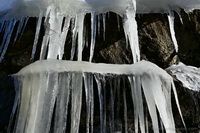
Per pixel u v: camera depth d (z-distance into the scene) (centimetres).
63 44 204
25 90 187
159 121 202
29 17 216
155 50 218
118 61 211
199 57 225
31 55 215
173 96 205
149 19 221
